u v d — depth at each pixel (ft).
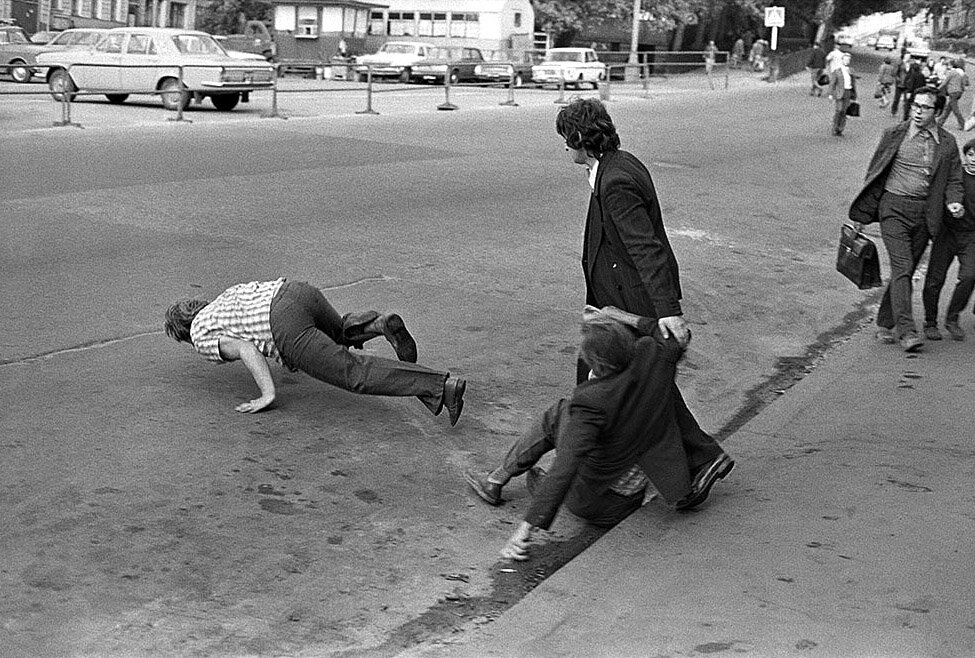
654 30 210.59
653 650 13.12
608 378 16.03
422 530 16.65
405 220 41.37
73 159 52.47
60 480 17.29
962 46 185.37
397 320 21.30
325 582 14.92
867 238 27.37
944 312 32.17
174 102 82.84
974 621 13.73
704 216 46.65
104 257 32.91
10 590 14.05
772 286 34.96
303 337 20.10
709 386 24.86
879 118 103.55
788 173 61.52
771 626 13.64
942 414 22.52
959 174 26.68
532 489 17.67
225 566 15.10
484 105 104.06
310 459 18.83
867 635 13.37
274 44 143.23
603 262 17.54
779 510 17.34
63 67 85.81
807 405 23.16
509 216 43.45
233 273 31.71
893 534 16.39
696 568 15.30
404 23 166.20
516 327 28.19
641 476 16.93
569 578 15.07
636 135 78.64
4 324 25.52
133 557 15.11
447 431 20.63
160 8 206.08
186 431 19.60
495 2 162.40
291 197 44.91
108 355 23.61
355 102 100.68
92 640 13.07
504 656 13.15
